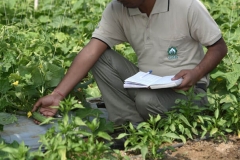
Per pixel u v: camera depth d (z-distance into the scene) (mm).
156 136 4250
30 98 5051
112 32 4762
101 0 8812
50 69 5066
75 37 7418
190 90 4539
